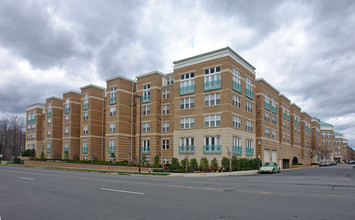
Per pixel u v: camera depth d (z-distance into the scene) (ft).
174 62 129.39
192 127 118.42
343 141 454.81
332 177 78.79
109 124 150.71
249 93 129.18
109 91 153.69
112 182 58.23
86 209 29.76
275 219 24.06
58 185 53.06
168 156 134.51
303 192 40.55
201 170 105.50
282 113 177.78
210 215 26.00
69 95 180.75
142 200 34.58
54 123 194.90
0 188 50.14
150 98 141.69
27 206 32.35
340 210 27.32
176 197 36.70
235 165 106.83
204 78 117.91
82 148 163.43
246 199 34.47
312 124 294.66
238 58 121.29
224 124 109.09
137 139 144.05
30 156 211.00
